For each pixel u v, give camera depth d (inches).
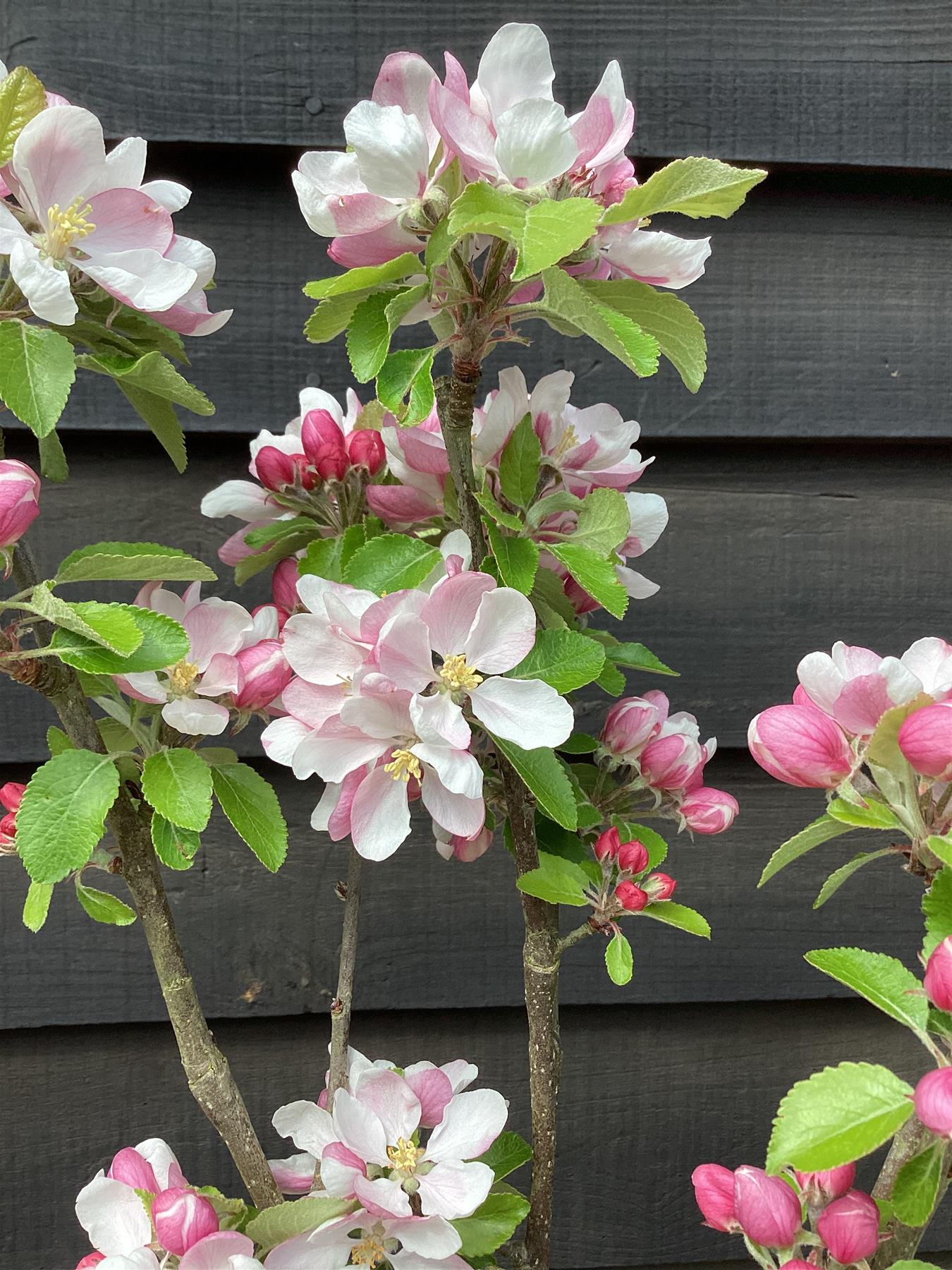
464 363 17.7
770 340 25.1
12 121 16.7
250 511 20.6
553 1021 19.3
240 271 24.2
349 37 23.7
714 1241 26.5
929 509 25.8
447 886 25.6
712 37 24.1
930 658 17.9
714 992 26.1
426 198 17.1
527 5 23.8
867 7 24.3
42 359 16.7
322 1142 19.2
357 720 17.3
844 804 16.9
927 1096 14.9
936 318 25.3
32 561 17.9
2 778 24.6
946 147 24.7
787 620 25.6
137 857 18.2
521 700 17.6
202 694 18.7
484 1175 18.3
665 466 25.4
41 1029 25.2
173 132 23.5
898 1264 15.9
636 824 20.7
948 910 16.5
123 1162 18.4
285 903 25.3
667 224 24.8
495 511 17.9
